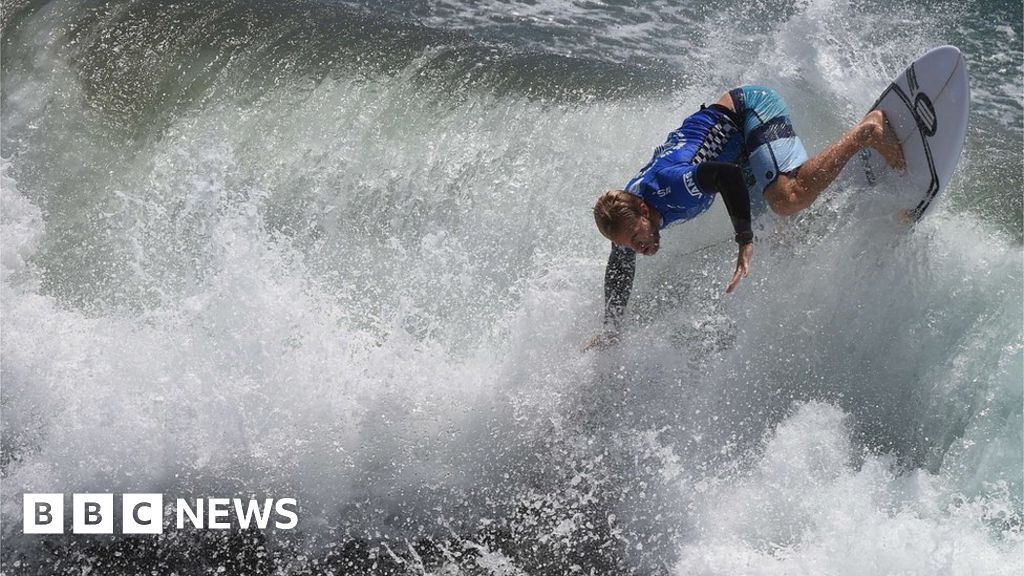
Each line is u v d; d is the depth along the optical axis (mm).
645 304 17641
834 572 15398
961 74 15672
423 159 21188
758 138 16172
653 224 15406
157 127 22969
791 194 15992
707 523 16359
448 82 22156
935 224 18344
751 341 17672
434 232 20562
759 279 17359
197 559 16250
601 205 15359
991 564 14992
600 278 18266
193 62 23594
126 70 23797
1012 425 16422
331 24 24375
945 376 17141
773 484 16594
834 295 17531
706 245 17578
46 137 23438
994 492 16000
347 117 22062
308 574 16125
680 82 22281
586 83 21781
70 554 16297
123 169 22594
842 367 17688
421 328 18969
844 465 16656
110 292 20188
